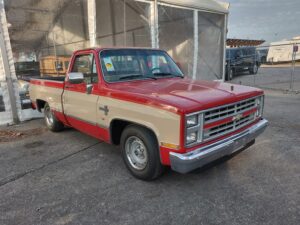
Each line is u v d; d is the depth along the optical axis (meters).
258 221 2.76
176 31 11.55
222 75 13.62
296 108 8.09
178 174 3.85
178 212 2.97
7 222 2.89
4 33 6.69
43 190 3.55
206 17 12.04
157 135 3.16
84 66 4.41
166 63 4.89
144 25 10.05
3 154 4.94
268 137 5.35
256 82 15.81
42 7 9.76
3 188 3.64
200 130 3.04
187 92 3.44
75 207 3.13
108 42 11.34
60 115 5.36
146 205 3.12
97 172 4.04
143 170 3.59
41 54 10.55
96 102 4.05
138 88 3.73
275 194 3.25
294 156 4.37
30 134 6.14
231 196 3.25
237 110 3.51
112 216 2.94
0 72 6.77
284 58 32.47
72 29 11.62
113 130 3.97
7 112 6.96
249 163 4.14
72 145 5.30
